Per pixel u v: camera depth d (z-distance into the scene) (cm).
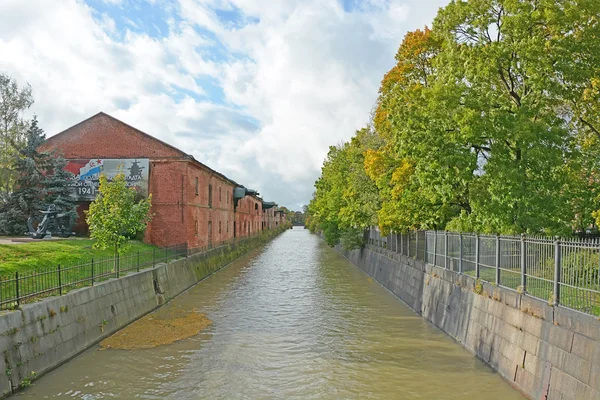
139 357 1346
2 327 1029
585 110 1586
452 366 1234
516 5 1405
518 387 1027
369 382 1152
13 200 2758
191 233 3133
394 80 2281
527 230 1420
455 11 1587
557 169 1436
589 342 788
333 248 6116
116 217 1880
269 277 3194
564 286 916
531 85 1425
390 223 2347
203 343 1496
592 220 1633
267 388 1123
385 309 2052
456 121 1477
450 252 1675
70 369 1234
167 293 2258
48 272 1300
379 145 2808
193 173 3184
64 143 3019
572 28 1391
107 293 1605
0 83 3116
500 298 1176
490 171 1440
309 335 1595
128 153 3006
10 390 1035
